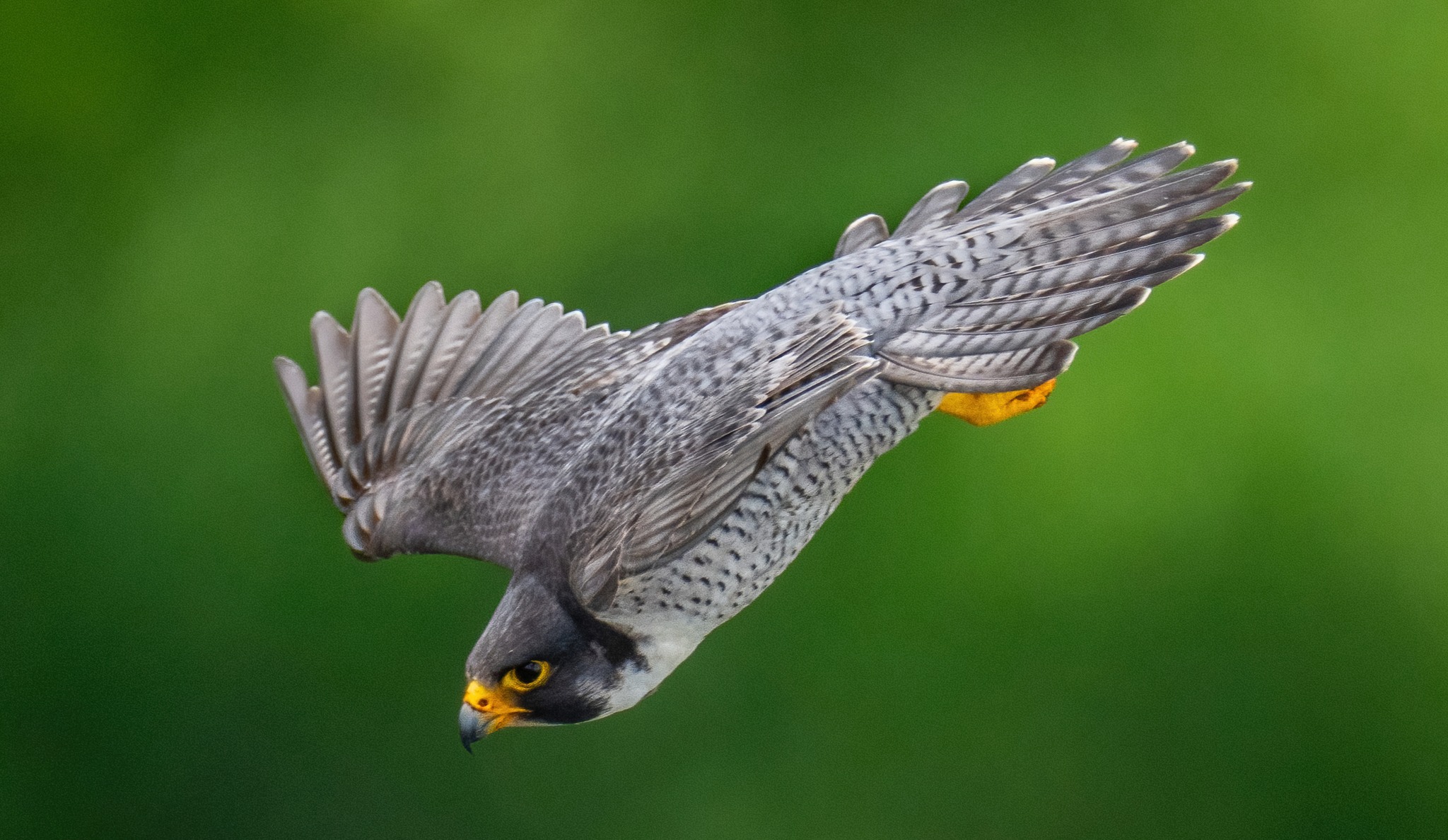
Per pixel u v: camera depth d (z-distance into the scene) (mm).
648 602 8375
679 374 8375
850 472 8578
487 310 10062
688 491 7711
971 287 8359
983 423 9188
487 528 8969
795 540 8578
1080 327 8086
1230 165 8422
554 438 9195
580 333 9812
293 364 10164
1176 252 8195
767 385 7891
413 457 9633
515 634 8391
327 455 9836
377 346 10141
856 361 7691
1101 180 8703
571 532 8266
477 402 9719
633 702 8672
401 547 9203
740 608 8641
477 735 8570
